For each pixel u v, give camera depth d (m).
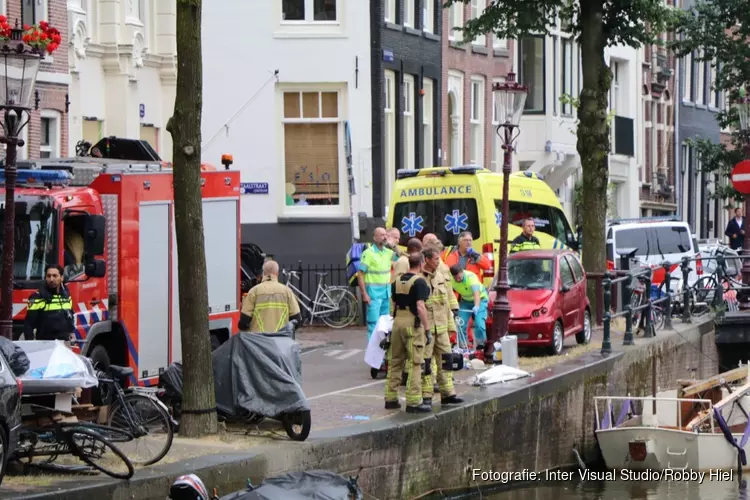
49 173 28.12
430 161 63.09
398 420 27.97
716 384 38.84
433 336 29.77
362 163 55.16
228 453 23.61
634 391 40.78
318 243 54.41
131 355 29.55
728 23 69.19
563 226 48.66
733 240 69.94
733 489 33.12
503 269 36.25
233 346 25.91
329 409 29.39
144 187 30.02
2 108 24.00
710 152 73.19
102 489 20.55
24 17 42.66
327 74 54.66
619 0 48.06
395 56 57.88
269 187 54.41
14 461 21.23
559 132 74.19
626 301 43.03
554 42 73.50
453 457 29.42
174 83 53.41
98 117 49.03
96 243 27.53
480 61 68.31
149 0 52.12
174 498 18.53
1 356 20.14
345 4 54.75
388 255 35.94
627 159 87.38
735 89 71.19
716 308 49.75
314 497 19.86
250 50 54.34
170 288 30.92
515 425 32.25
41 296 26.16
